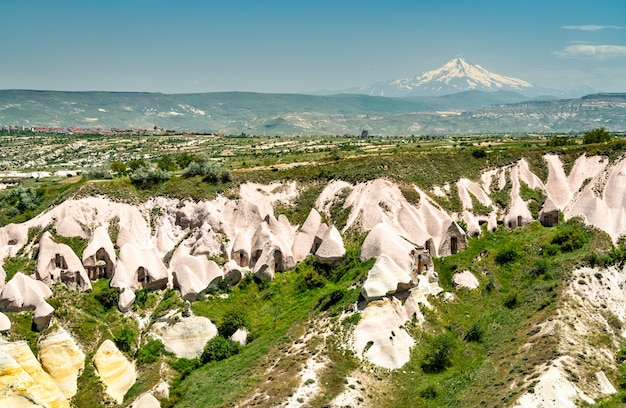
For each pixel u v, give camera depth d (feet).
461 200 363.76
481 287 292.81
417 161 386.52
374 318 250.16
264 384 227.40
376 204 344.49
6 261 316.60
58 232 327.26
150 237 349.00
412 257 296.10
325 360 235.20
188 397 237.04
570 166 382.01
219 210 358.02
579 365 213.87
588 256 285.43
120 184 366.63
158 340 273.95
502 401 199.52
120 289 293.02
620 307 261.03
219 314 290.97
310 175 392.47
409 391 223.92
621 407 195.11
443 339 246.68
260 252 331.77
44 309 259.39
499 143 506.89
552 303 259.80
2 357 230.68
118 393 250.37
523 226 350.02
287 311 290.76
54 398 239.09
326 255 313.53
